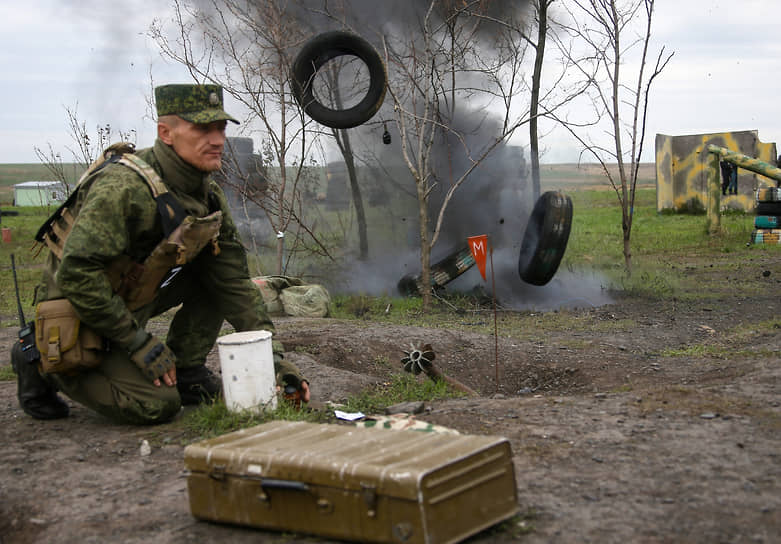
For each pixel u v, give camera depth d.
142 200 4.99
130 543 3.45
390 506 3.00
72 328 5.03
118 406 5.21
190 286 5.80
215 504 3.52
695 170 28.98
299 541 3.30
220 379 6.08
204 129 5.14
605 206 37.47
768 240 18.84
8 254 22.72
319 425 3.87
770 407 5.12
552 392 7.21
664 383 6.66
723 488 3.68
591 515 3.41
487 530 3.29
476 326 10.44
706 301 11.56
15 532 3.77
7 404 6.22
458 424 5.02
